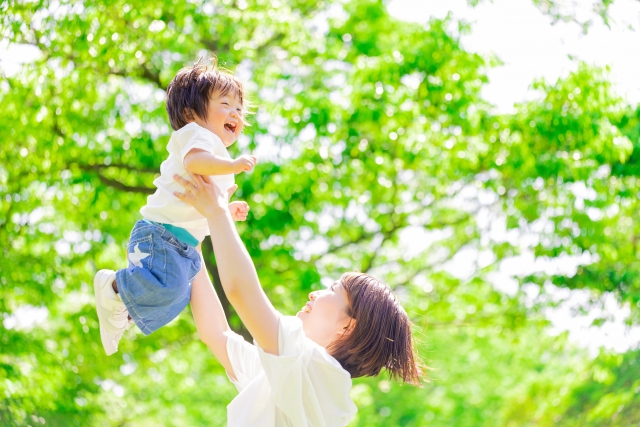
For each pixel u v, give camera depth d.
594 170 8.12
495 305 9.73
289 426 2.15
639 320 9.09
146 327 2.29
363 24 8.98
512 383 16.72
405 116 7.32
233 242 2.09
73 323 8.84
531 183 8.30
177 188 2.25
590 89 7.56
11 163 7.80
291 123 7.41
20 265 8.53
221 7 7.90
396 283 9.91
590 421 10.53
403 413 18.70
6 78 7.28
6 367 8.41
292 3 8.78
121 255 9.23
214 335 2.51
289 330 2.07
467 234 9.50
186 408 12.95
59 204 8.51
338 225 8.98
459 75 7.44
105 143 8.02
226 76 2.43
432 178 8.78
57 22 6.91
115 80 7.95
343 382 2.22
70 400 9.05
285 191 7.52
